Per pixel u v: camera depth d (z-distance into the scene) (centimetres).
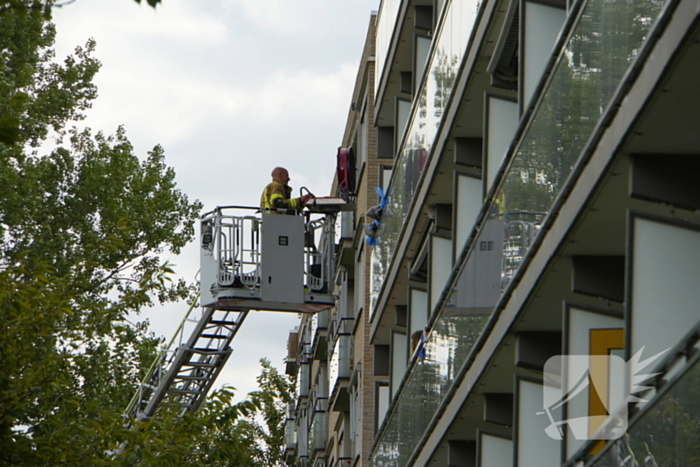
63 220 6506
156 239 6762
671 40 1425
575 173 1834
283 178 5019
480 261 2581
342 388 6050
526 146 2169
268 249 4941
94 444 2488
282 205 4956
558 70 1936
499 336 2442
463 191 3222
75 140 6731
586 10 1767
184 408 2781
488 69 2823
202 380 5838
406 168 3994
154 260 6831
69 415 2539
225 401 2714
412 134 3900
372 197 5247
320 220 5144
